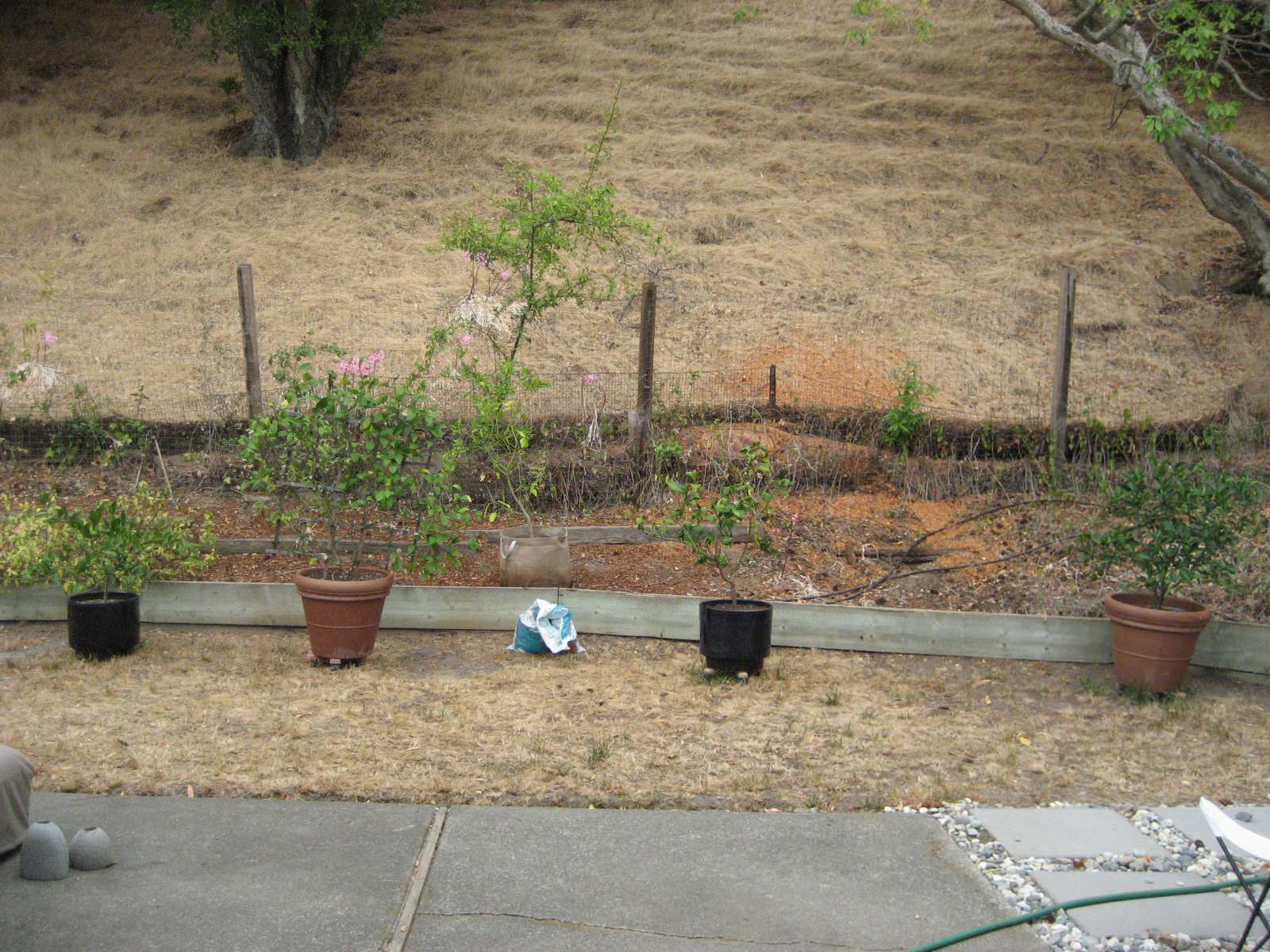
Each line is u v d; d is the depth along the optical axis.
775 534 8.27
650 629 7.01
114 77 20.91
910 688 6.21
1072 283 8.73
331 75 17.81
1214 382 10.73
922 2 12.98
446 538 6.85
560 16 23.66
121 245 14.50
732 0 24.38
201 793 4.55
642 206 15.45
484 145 17.72
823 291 13.02
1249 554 7.36
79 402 9.91
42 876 3.74
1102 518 7.80
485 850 4.06
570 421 9.53
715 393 10.32
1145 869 4.02
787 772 4.91
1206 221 14.59
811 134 18.12
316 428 6.66
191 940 3.39
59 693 5.77
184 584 7.09
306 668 6.30
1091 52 11.02
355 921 3.52
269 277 13.57
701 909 3.65
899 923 3.60
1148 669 6.05
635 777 4.80
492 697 5.86
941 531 8.00
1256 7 11.55
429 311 12.38
